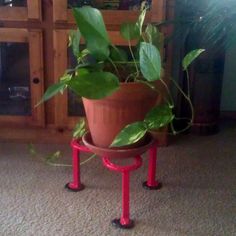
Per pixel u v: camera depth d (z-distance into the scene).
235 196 1.58
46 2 1.88
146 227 1.37
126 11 1.85
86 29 1.17
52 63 1.97
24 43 1.95
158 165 1.84
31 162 1.86
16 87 2.06
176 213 1.45
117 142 1.21
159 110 1.26
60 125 2.07
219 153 1.99
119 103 1.25
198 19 1.56
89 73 1.16
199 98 2.19
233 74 2.45
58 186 1.64
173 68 2.22
